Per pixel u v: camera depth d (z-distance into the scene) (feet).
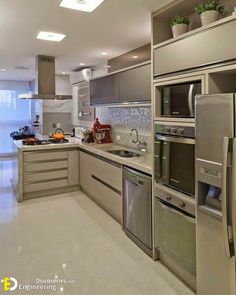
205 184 5.82
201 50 5.98
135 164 9.04
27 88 26.68
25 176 14.11
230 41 5.24
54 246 9.18
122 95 11.51
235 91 6.16
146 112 12.00
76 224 11.03
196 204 5.95
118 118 14.58
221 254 5.42
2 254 8.64
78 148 15.52
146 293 6.77
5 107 25.95
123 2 7.36
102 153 11.96
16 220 11.45
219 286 5.53
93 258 8.42
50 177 14.83
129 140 13.56
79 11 8.01
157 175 7.82
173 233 7.24
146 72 9.64
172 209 7.18
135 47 12.23
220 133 5.14
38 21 8.86
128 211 9.71
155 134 7.86
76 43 11.57
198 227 5.97
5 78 24.21
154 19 8.02
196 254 6.13
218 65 5.55
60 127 21.83
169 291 6.84
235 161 4.77
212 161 5.37
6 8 7.77
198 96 5.65
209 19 5.96
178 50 6.75
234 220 4.91
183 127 6.67
